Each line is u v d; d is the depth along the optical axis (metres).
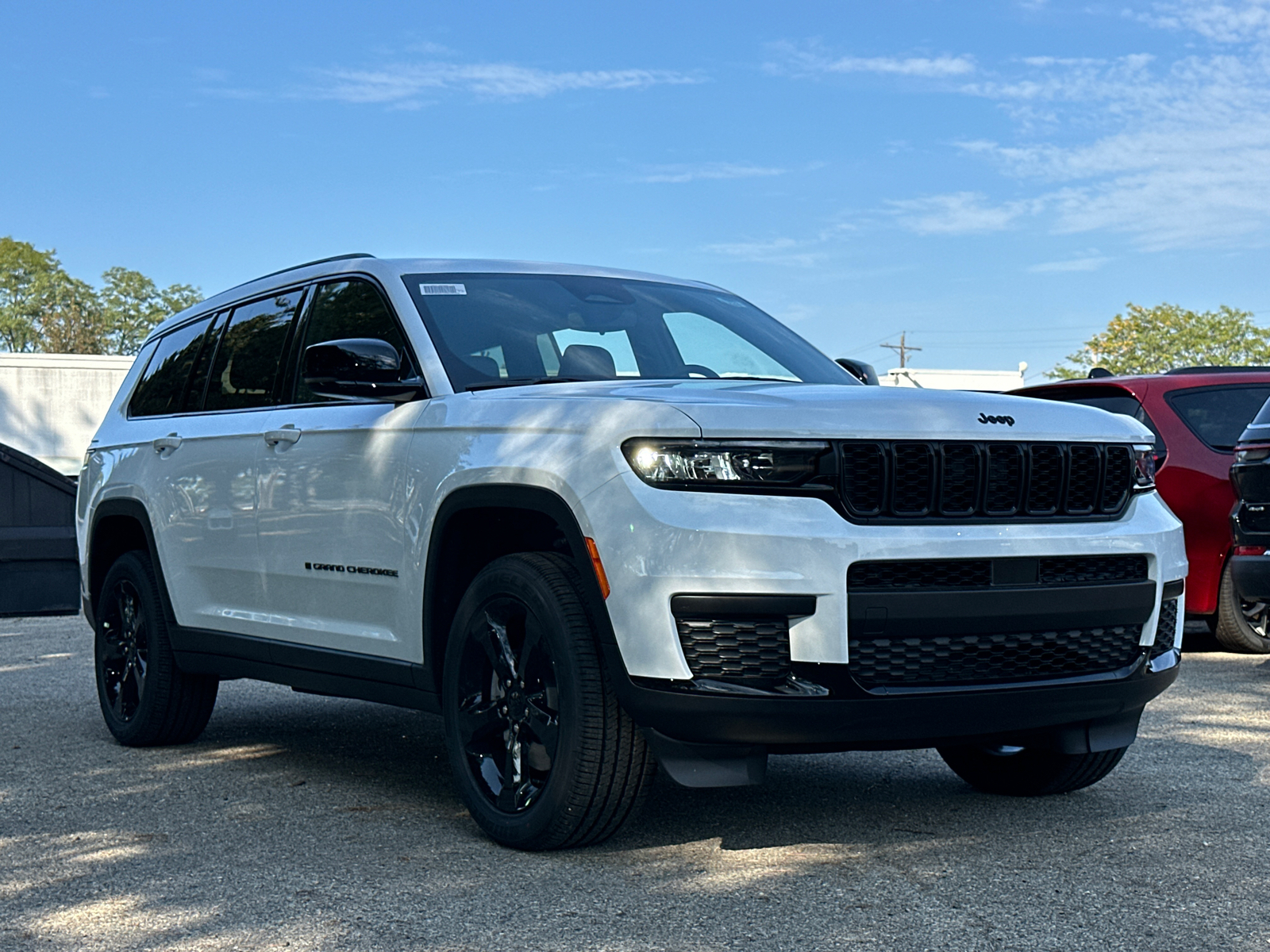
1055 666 3.86
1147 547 4.00
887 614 3.56
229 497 5.34
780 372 5.05
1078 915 3.32
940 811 4.46
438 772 5.27
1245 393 8.53
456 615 4.16
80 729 6.36
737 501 3.55
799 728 3.54
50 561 11.23
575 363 4.64
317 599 4.87
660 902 3.45
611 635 3.64
